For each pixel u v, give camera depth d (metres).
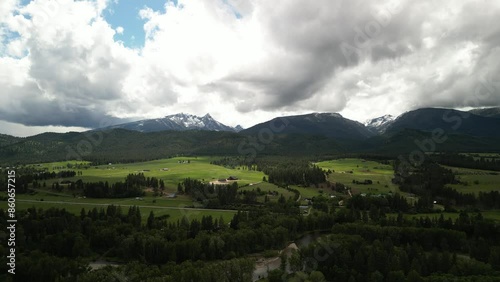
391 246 141.88
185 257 148.38
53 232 167.88
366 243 149.38
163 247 148.38
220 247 153.50
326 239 151.25
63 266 129.50
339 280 131.25
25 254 149.00
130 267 128.38
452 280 115.25
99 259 153.88
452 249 156.25
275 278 130.62
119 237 158.50
